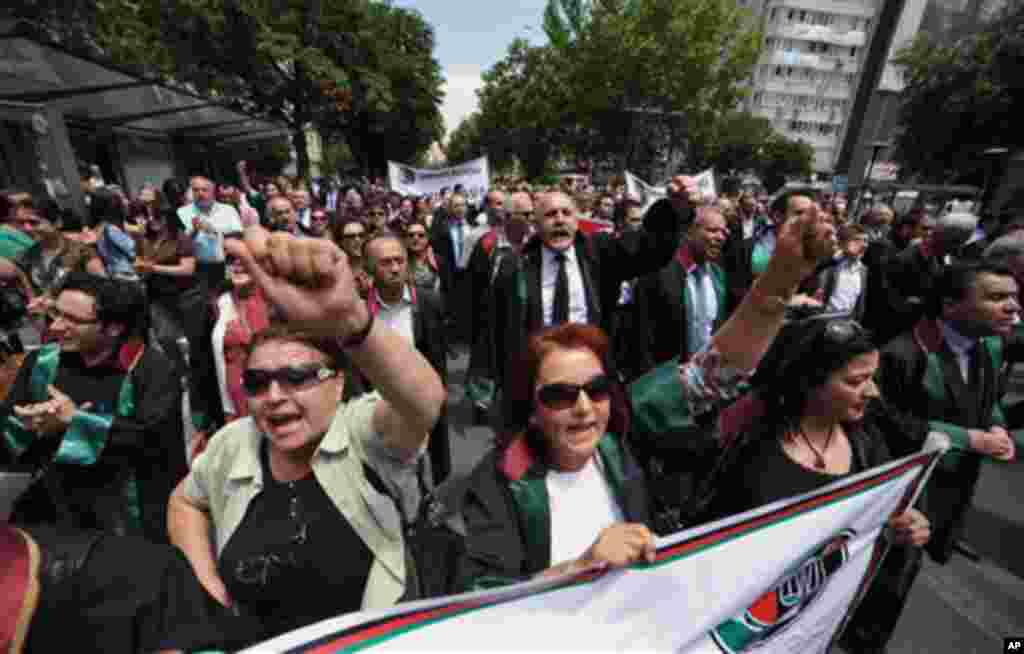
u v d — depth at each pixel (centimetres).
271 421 123
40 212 548
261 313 254
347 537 127
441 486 304
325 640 84
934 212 1661
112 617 81
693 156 3688
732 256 409
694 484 160
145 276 494
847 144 5278
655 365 321
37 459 194
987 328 193
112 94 1004
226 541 130
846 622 160
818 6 5291
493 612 99
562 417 125
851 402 147
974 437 194
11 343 334
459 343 629
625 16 2917
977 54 2169
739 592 129
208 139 1797
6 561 76
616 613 112
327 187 1973
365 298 305
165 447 204
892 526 158
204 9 1786
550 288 312
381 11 2880
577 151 3988
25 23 925
